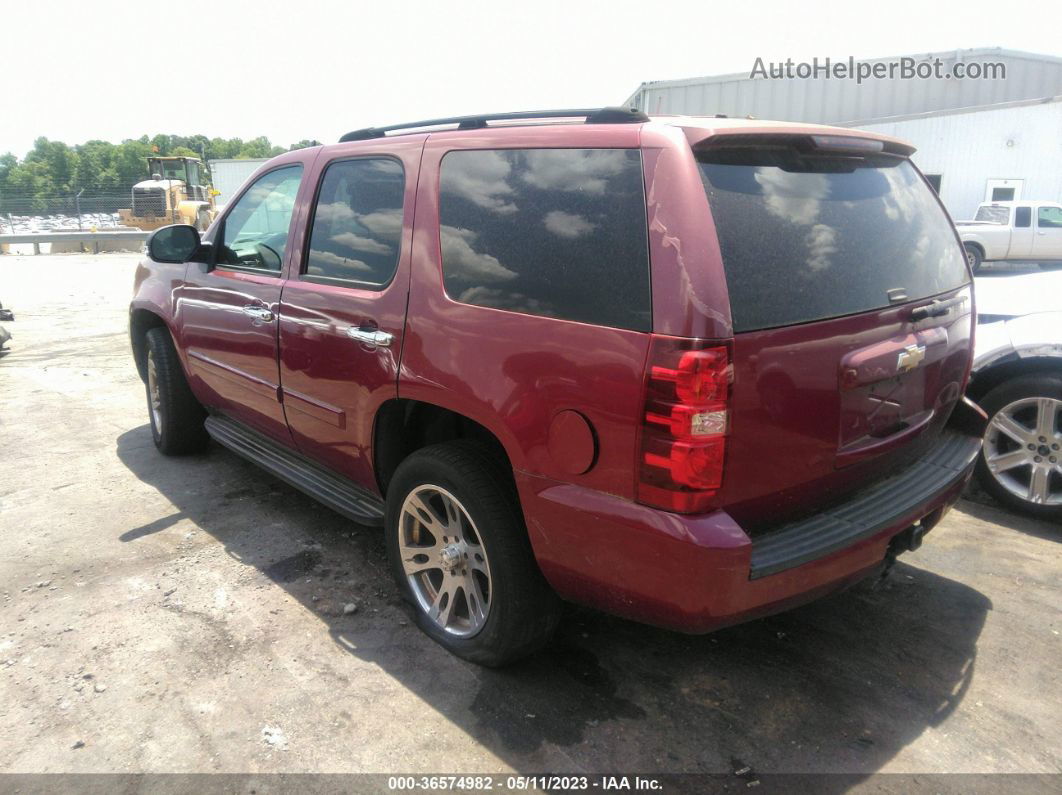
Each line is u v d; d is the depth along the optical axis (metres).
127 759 2.31
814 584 2.25
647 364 2.05
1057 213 16.84
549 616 2.62
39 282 15.68
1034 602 3.19
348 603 3.18
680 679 2.72
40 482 4.46
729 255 2.07
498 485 2.57
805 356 2.20
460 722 2.48
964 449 3.04
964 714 2.53
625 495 2.15
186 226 3.99
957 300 3.00
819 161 2.50
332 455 3.32
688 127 2.18
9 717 2.49
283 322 3.38
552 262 2.34
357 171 3.17
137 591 3.26
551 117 2.65
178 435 4.75
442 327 2.60
